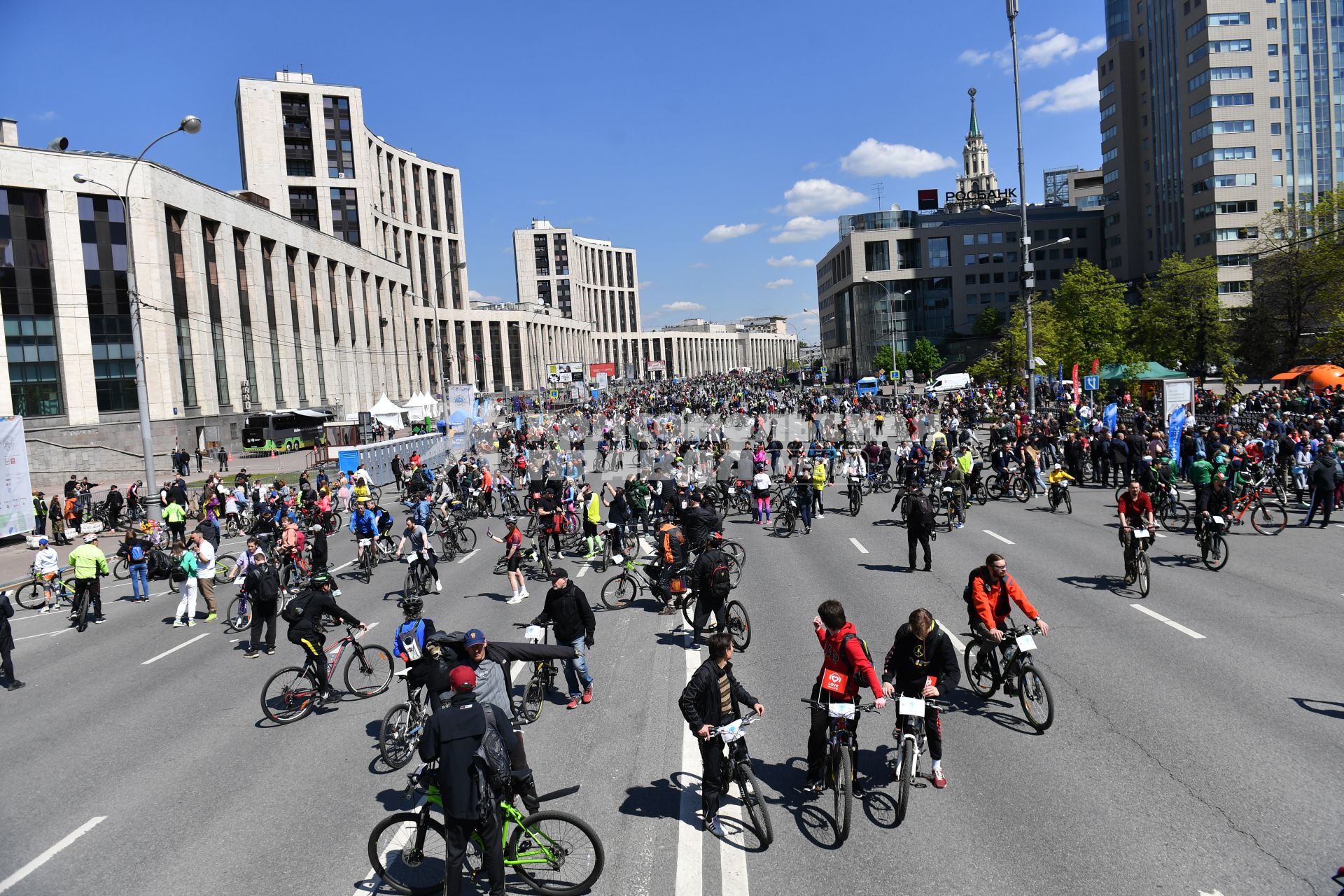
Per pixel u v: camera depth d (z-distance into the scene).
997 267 126.06
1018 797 7.15
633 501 21.70
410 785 6.38
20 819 7.88
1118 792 7.13
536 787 7.86
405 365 99.81
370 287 88.06
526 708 9.69
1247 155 89.00
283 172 88.19
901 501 23.98
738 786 7.26
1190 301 58.81
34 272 47.31
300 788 8.27
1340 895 5.55
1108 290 55.44
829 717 7.17
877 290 128.25
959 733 8.63
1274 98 88.75
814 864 6.29
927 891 5.85
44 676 13.42
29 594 21.12
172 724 10.45
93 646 15.50
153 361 50.56
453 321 125.62
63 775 8.95
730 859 6.44
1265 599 13.15
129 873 6.73
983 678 9.76
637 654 12.19
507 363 144.12
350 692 11.27
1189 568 15.76
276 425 59.16
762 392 107.75
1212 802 6.86
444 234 124.94
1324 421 28.56
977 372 67.00
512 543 16.45
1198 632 11.53
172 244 53.28
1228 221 89.31
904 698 6.99
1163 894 5.67
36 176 47.12
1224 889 5.69
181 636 15.80
